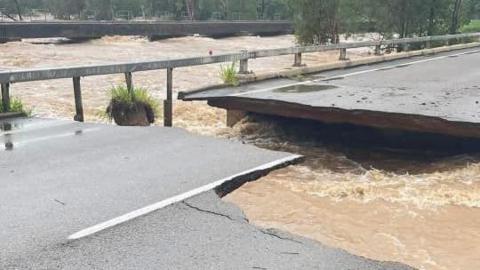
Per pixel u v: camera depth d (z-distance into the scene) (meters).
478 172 7.74
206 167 6.70
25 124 9.29
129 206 5.32
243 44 43.88
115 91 10.59
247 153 7.48
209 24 47.25
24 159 7.00
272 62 27.41
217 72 21.69
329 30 30.58
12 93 15.71
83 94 16.05
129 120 10.48
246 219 5.15
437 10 31.17
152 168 6.64
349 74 14.95
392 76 14.45
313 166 8.47
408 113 8.79
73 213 5.12
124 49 34.69
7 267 4.08
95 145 7.82
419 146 9.72
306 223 5.71
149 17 89.25
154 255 4.32
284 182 7.11
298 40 31.53
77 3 80.50
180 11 85.88
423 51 21.88
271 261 4.33
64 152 7.39
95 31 37.78
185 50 35.97
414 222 5.86
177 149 7.66
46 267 4.09
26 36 33.59
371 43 19.14
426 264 4.89
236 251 4.47
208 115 12.98
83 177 6.24
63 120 9.76
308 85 12.48
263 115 11.49
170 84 10.92
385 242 5.34
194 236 4.71
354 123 9.38
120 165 6.77
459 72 15.50
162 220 5.01
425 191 6.89
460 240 5.42
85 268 4.09
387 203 6.43
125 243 4.52
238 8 80.44
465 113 8.88
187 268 4.13
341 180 7.57
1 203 5.36
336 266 4.32
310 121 11.01
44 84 17.64
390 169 8.51
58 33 35.34
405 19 30.92
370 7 31.25
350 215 6.02
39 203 5.37
